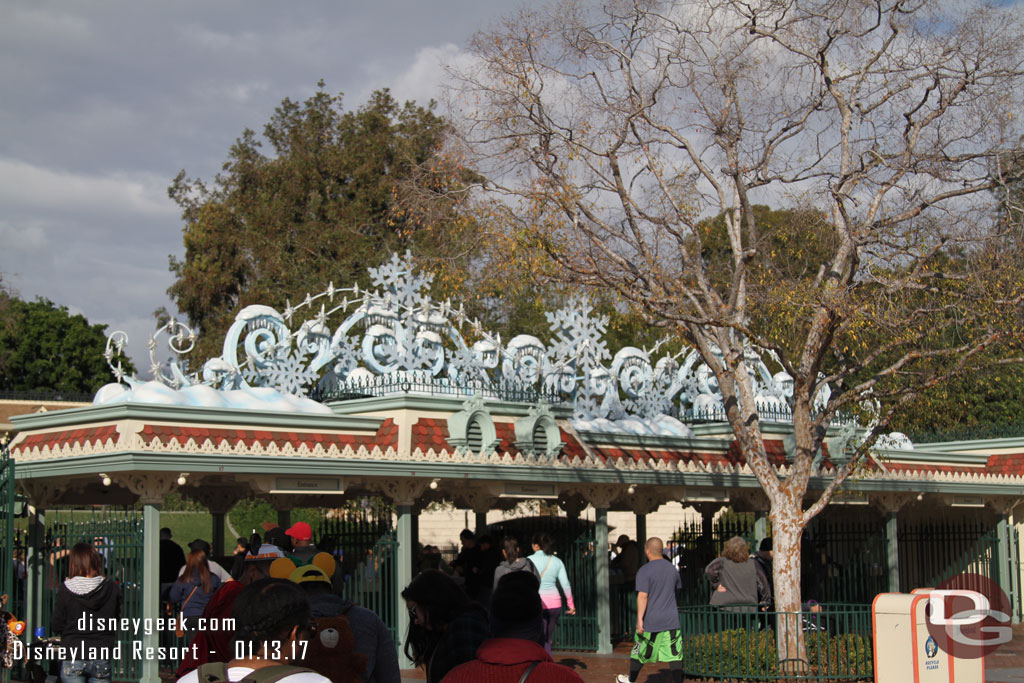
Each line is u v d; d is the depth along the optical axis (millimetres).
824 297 15664
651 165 17359
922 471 24266
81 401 26297
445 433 17656
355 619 7363
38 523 16516
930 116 16422
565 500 20906
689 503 23219
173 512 40094
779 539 16500
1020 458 26625
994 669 17312
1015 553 26812
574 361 21438
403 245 45219
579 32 16969
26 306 50875
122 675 14531
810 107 17344
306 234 45656
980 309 15922
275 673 5117
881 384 18359
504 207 16391
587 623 19625
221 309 46750
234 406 16391
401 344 18594
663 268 17141
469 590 17844
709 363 17031
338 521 18656
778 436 22875
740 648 15961
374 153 47594
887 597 13672
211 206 47219
